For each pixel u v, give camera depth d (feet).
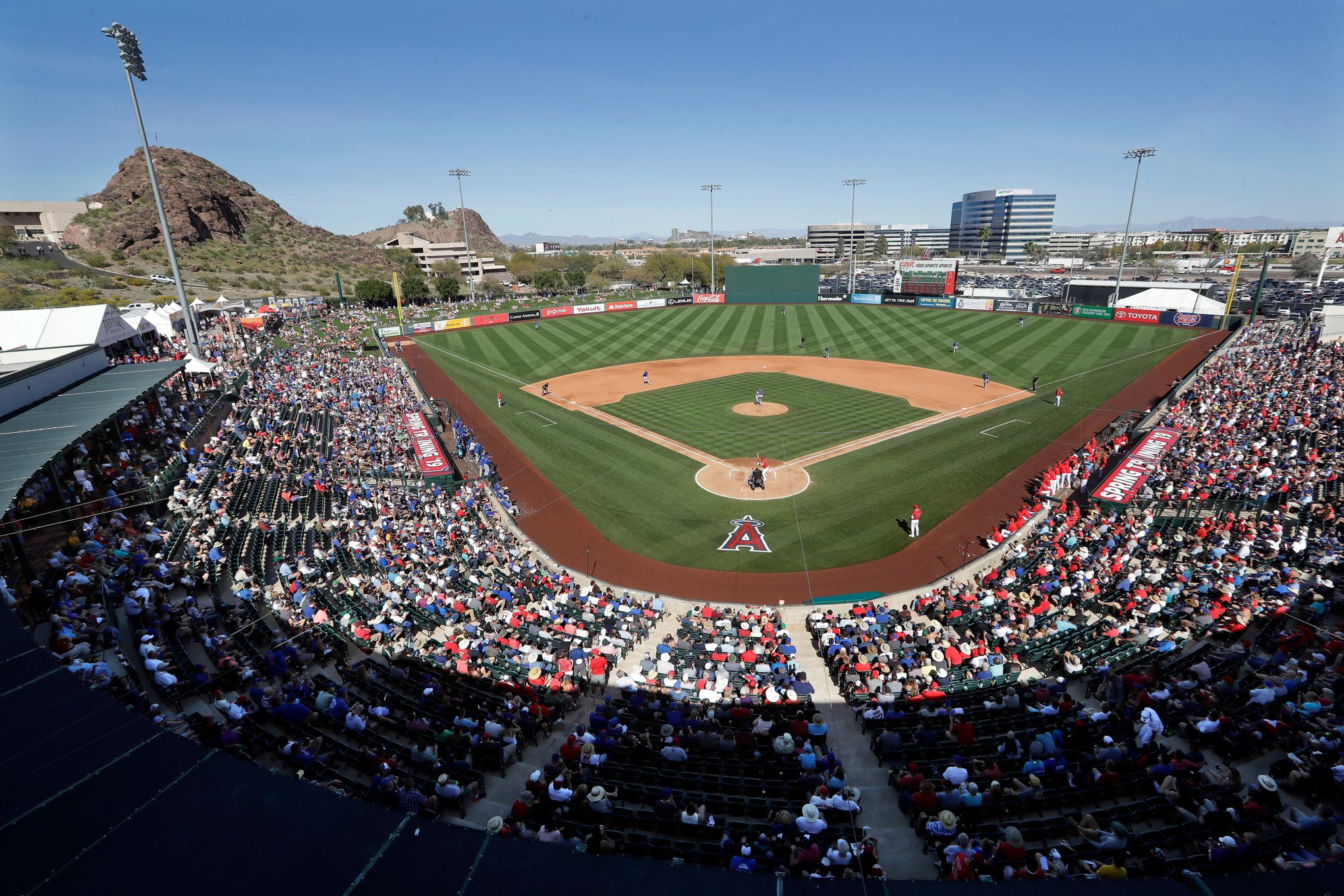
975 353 225.15
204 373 146.61
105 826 17.79
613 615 73.92
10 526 60.44
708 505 110.63
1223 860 34.42
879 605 77.05
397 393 177.68
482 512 108.99
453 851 17.33
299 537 87.61
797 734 50.52
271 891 16.03
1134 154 247.70
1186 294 251.60
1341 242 494.18
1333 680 50.96
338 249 606.96
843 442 139.95
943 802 42.09
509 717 51.96
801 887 16.58
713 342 265.54
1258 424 122.01
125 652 52.06
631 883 16.57
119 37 123.85
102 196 501.15
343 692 54.95
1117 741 47.55
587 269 618.85
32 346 119.14
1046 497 106.73
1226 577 68.90
